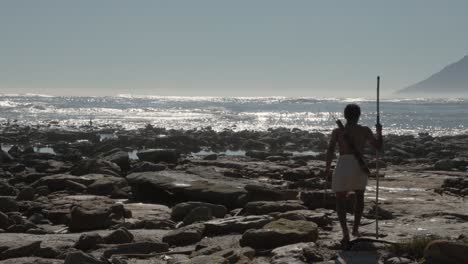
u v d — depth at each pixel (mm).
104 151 34219
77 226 12523
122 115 80938
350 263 8336
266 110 105438
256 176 20656
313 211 12602
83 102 139625
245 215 13406
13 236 11289
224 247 10109
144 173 17359
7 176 21047
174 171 18172
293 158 27891
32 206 14680
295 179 19672
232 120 71375
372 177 20016
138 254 9984
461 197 15703
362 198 9484
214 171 18328
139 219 13500
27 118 70062
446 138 42531
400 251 8758
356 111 9227
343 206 9219
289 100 180625
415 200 14664
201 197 15305
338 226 11328
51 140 42156
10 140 40875
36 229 12312
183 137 39312
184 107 116250
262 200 14852
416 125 65625
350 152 9148
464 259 8102
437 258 8219
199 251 9711
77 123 60625
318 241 9648
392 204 13984
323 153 32750
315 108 114688
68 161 26875
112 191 17250
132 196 17000
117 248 10117
